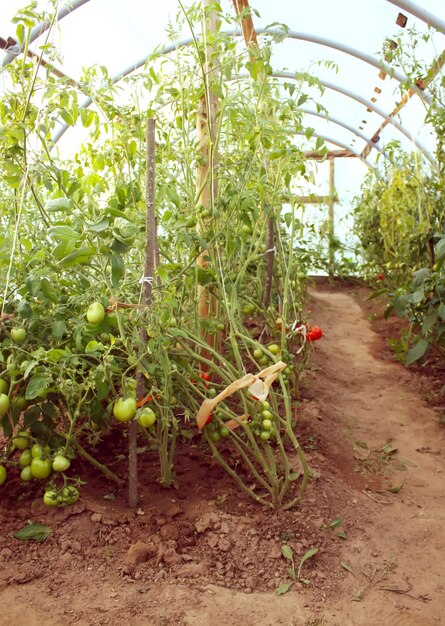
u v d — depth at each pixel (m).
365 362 5.55
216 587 2.20
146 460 3.07
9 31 4.09
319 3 5.25
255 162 3.09
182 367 2.69
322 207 10.52
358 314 7.85
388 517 2.82
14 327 2.44
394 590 2.28
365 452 3.61
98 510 2.51
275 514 2.62
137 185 2.92
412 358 4.44
